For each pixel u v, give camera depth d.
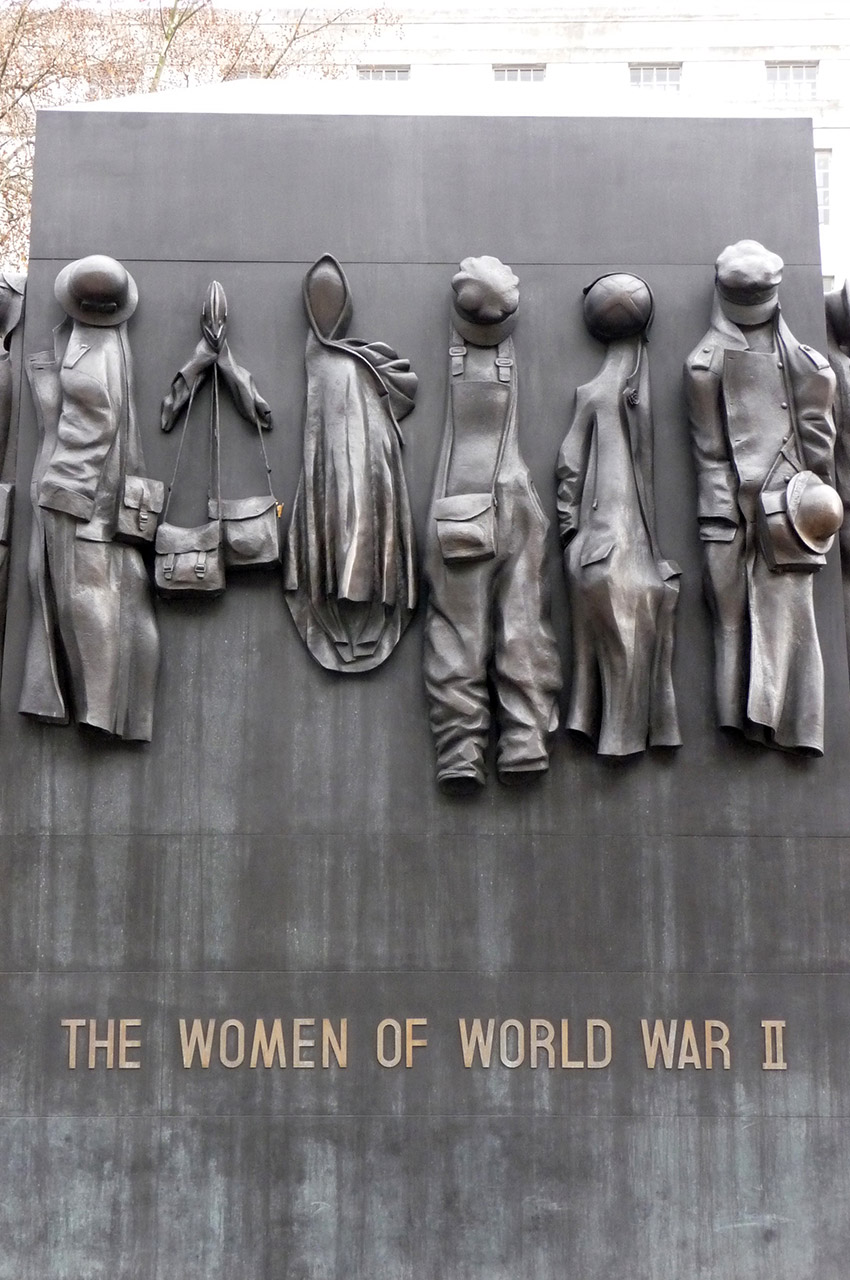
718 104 9.41
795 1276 7.97
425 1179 8.05
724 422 8.73
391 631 8.59
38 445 8.78
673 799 8.45
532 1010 8.23
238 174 9.13
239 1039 8.17
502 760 8.35
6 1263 7.93
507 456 8.70
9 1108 8.09
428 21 40.41
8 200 19.09
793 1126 8.12
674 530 8.73
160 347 8.93
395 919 8.30
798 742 8.41
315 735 8.49
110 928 8.27
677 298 9.02
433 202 9.11
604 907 8.34
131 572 8.58
